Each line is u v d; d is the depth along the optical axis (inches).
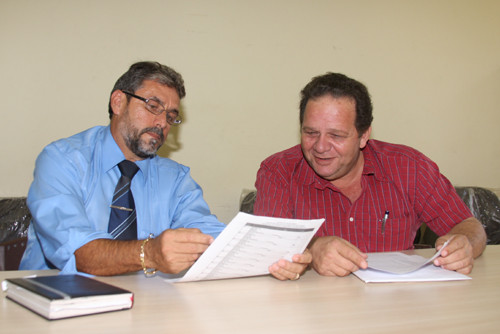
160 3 107.0
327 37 120.4
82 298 30.8
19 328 28.2
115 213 57.8
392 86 126.5
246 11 113.3
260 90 115.0
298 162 70.6
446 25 130.6
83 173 56.2
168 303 35.0
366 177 68.6
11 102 98.4
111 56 104.1
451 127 131.5
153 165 65.9
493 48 133.9
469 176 133.0
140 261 42.0
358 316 32.9
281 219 39.9
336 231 68.1
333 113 58.6
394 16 126.1
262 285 42.1
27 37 98.9
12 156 98.7
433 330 30.1
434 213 68.0
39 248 60.3
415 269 47.0
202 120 110.7
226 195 112.6
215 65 111.3
